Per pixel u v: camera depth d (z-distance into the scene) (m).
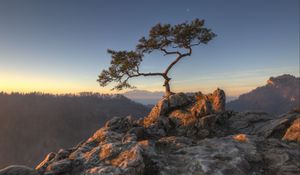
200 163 11.73
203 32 26.91
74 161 12.27
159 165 11.84
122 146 12.70
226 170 11.22
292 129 15.91
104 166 11.34
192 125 20.22
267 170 11.70
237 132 19.72
